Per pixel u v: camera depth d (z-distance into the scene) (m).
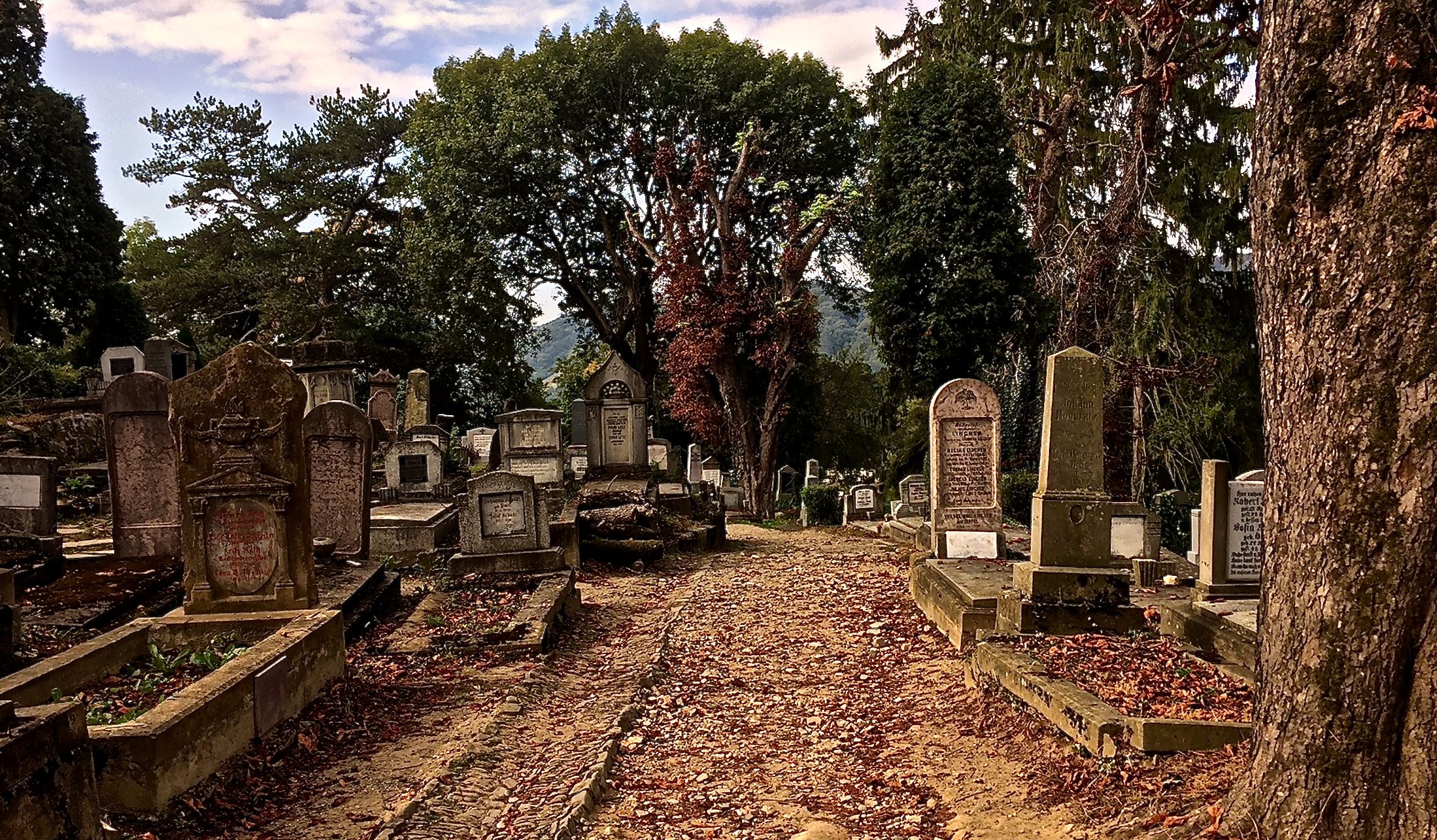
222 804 5.53
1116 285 22.58
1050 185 24.73
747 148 29.31
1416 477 3.58
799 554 17.94
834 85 34.81
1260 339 4.17
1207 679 6.62
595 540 16.03
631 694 8.26
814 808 5.75
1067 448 8.39
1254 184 4.14
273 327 38.19
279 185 39.94
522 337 39.78
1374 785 3.69
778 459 39.44
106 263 31.33
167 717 5.32
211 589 8.12
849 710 7.80
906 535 19.09
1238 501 8.89
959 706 7.47
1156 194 23.17
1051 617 8.11
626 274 36.44
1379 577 3.65
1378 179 3.62
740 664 9.48
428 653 9.38
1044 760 5.96
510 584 12.05
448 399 42.88
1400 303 3.58
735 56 34.16
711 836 5.35
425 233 34.62
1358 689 3.69
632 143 31.92
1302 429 3.88
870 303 25.16
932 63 25.06
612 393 24.11
